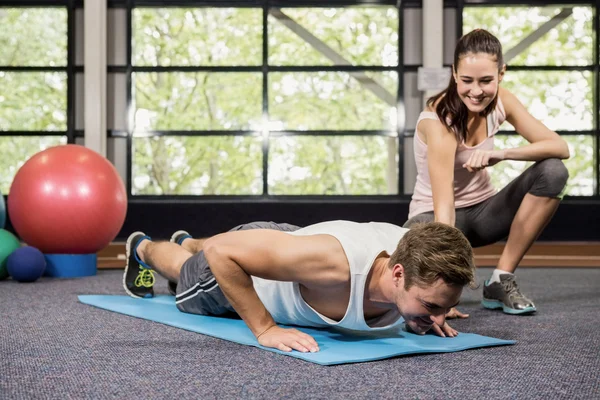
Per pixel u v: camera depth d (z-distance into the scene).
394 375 1.81
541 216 2.97
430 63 9.42
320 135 9.86
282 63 9.95
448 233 1.82
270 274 2.01
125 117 9.77
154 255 3.16
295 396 1.60
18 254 4.48
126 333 2.44
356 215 9.55
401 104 9.74
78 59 9.80
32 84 9.88
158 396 1.60
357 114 9.91
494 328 2.63
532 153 2.85
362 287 2.00
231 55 9.95
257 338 2.16
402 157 9.74
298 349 2.05
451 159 2.73
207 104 9.95
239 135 9.88
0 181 9.87
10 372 1.85
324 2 9.78
